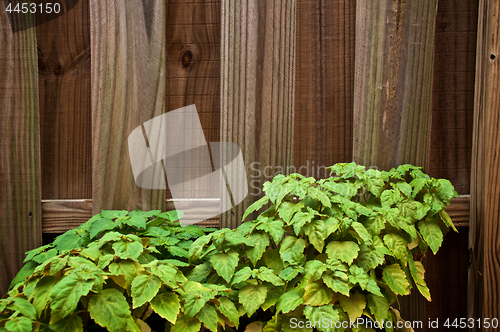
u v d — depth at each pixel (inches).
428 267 68.7
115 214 57.1
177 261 48.9
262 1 64.4
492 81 63.5
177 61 67.0
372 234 50.7
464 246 68.2
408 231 49.6
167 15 66.6
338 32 66.2
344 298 45.7
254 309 44.9
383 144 65.2
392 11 63.6
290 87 65.8
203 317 42.6
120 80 64.5
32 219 64.5
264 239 50.4
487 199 64.4
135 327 39.4
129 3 64.1
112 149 65.0
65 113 66.3
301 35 66.4
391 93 64.6
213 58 67.1
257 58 64.8
